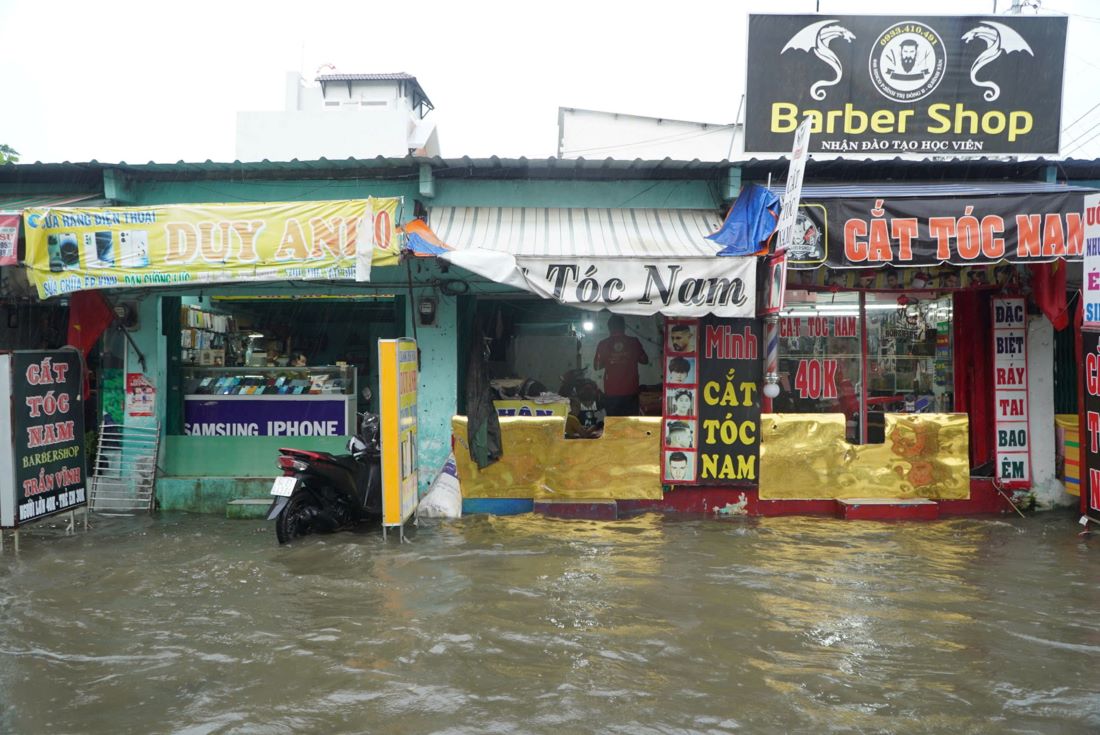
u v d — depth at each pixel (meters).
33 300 9.07
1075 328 7.79
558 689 3.97
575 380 10.07
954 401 8.86
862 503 7.96
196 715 3.71
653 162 8.02
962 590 5.61
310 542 7.01
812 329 8.96
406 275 8.51
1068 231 6.84
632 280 6.80
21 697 3.91
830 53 9.46
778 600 5.37
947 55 9.43
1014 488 8.27
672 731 3.56
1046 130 9.47
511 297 8.80
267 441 8.70
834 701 3.86
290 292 8.58
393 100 21.22
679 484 8.22
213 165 8.20
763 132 9.53
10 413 6.75
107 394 8.62
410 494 7.47
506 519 7.92
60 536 7.34
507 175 8.45
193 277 7.05
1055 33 9.40
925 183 8.28
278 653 4.43
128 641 4.63
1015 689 4.00
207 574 6.02
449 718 3.67
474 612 5.09
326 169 8.35
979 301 8.75
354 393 8.98
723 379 8.22
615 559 6.41
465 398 8.80
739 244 7.47
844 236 6.88
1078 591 5.61
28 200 8.40
